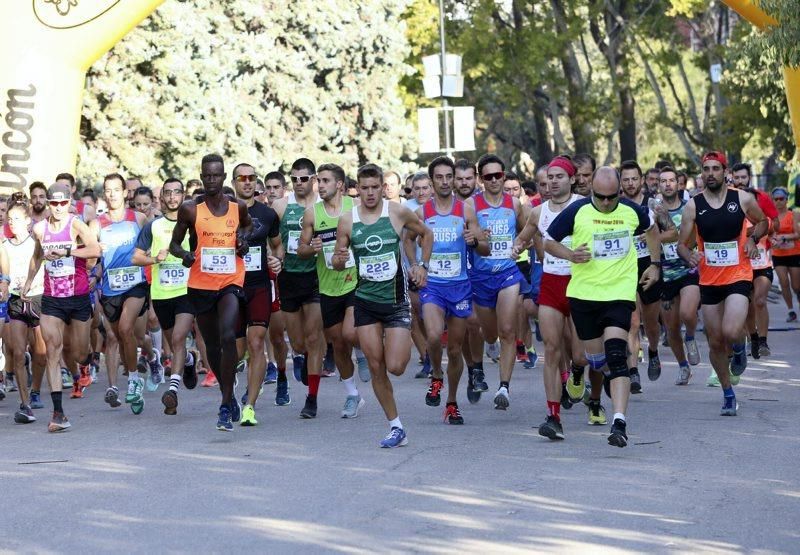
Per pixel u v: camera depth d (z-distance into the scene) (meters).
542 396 27.94
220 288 23.36
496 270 24.89
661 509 16.02
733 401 24.20
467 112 52.53
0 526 15.97
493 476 18.36
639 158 135.62
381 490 17.48
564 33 86.31
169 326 28.19
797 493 16.89
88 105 53.69
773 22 41.28
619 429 19.92
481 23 86.44
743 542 14.32
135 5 39.31
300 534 15.00
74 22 38.94
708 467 18.81
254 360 24.33
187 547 14.50
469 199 25.61
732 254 24.42
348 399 25.14
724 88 91.00
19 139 38.69
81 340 26.31
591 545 14.24
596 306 20.61
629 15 92.12
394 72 73.38
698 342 39.62
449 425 23.62
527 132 113.12
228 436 22.89
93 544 14.82
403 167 74.62
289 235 26.08
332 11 68.00
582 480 17.97
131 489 18.09
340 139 71.25
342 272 24.20
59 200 25.22
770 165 116.44
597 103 89.44
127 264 27.97
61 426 24.58
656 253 22.12
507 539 14.57
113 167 54.88
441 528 15.16
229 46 62.34
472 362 26.41
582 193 25.30
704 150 95.12
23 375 26.22
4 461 20.98
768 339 39.34
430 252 21.30
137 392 26.67
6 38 38.69
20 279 27.14
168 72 55.97
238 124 62.44
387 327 20.75
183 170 58.00
